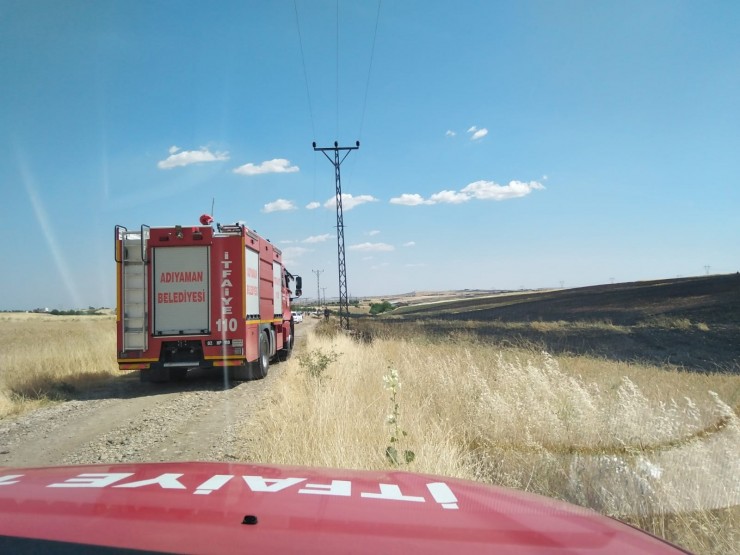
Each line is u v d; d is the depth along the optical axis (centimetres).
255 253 1498
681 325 2900
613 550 198
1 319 5938
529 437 606
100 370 1639
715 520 455
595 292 6944
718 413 650
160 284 1366
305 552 169
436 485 271
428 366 1119
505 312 5084
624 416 600
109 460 718
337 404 807
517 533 203
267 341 1620
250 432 831
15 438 870
